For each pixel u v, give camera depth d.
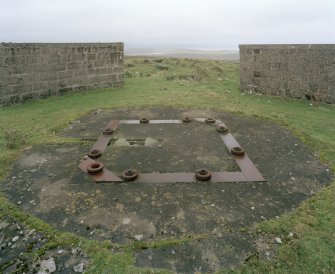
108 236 2.68
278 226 2.79
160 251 2.51
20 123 5.91
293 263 2.37
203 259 2.43
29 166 4.06
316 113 6.62
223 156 4.35
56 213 3.02
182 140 4.95
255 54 8.57
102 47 9.37
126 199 3.25
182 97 8.07
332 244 2.55
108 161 4.18
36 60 7.85
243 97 8.27
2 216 2.99
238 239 2.64
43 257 2.45
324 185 3.58
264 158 4.31
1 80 7.20
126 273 2.28
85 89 9.23
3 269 2.37
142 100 7.75
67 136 5.19
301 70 7.69
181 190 3.43
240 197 3.30
